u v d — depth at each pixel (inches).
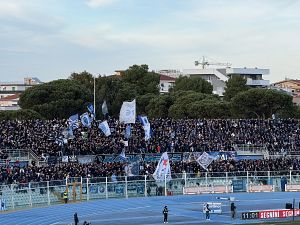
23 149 3479.3
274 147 4224.9
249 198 3351.4
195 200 3270.2
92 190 3216.0
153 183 3403.1
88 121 3816.4
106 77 6525.6
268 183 3624.5
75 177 3161.9
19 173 2984.7
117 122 4252.0
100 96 6107.3
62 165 3250.5
